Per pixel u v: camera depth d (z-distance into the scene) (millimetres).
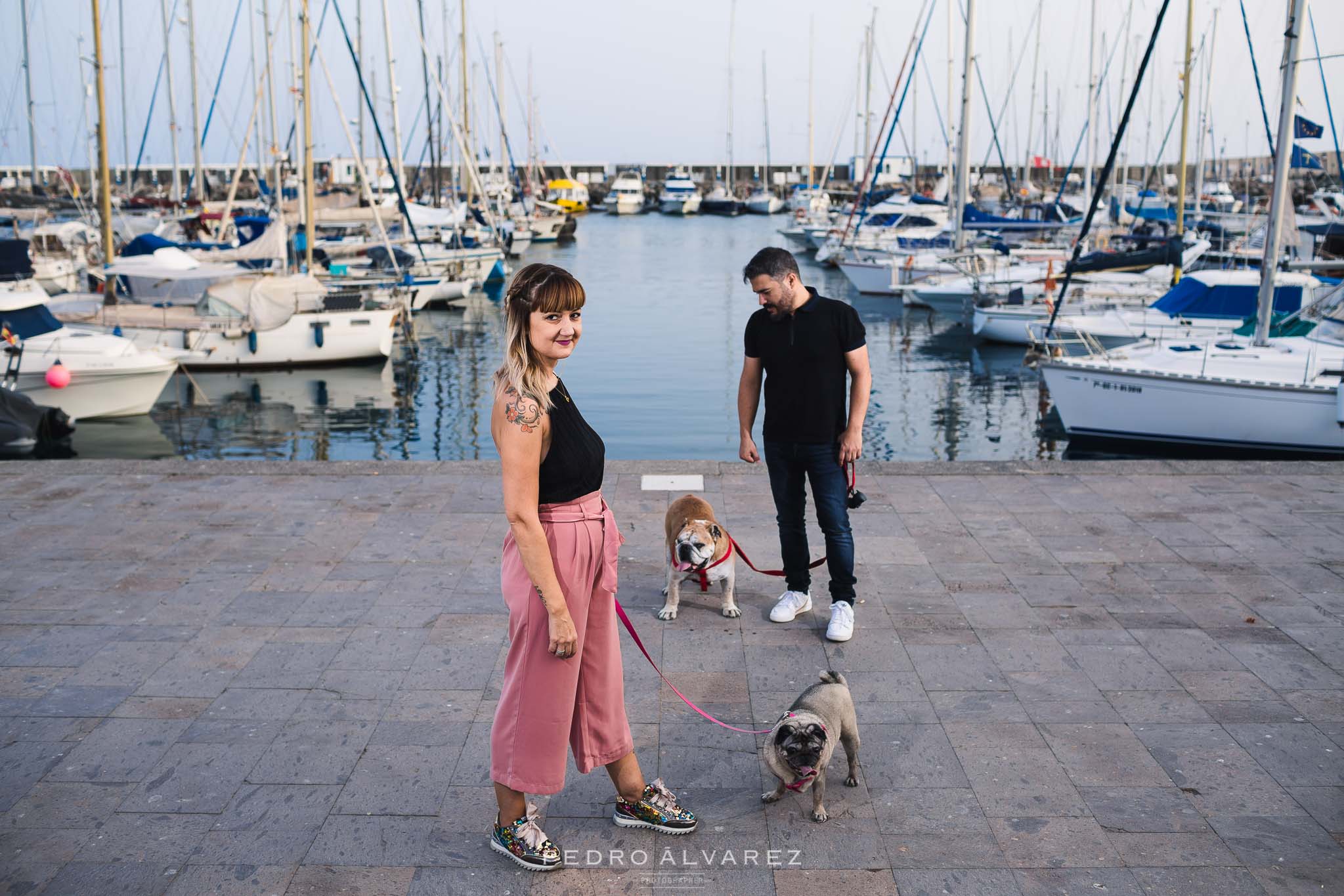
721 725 4309
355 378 22562
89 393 17891
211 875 3367
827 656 4941
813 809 3689
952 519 6848
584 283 41375
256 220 31531
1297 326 16078
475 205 49344
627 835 3615
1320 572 5887
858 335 5016
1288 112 13383
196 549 6219
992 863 3436
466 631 5137
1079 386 15805
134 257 24250
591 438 3248
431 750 4105
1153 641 5055
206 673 4703
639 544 6469
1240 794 3812
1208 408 14930
